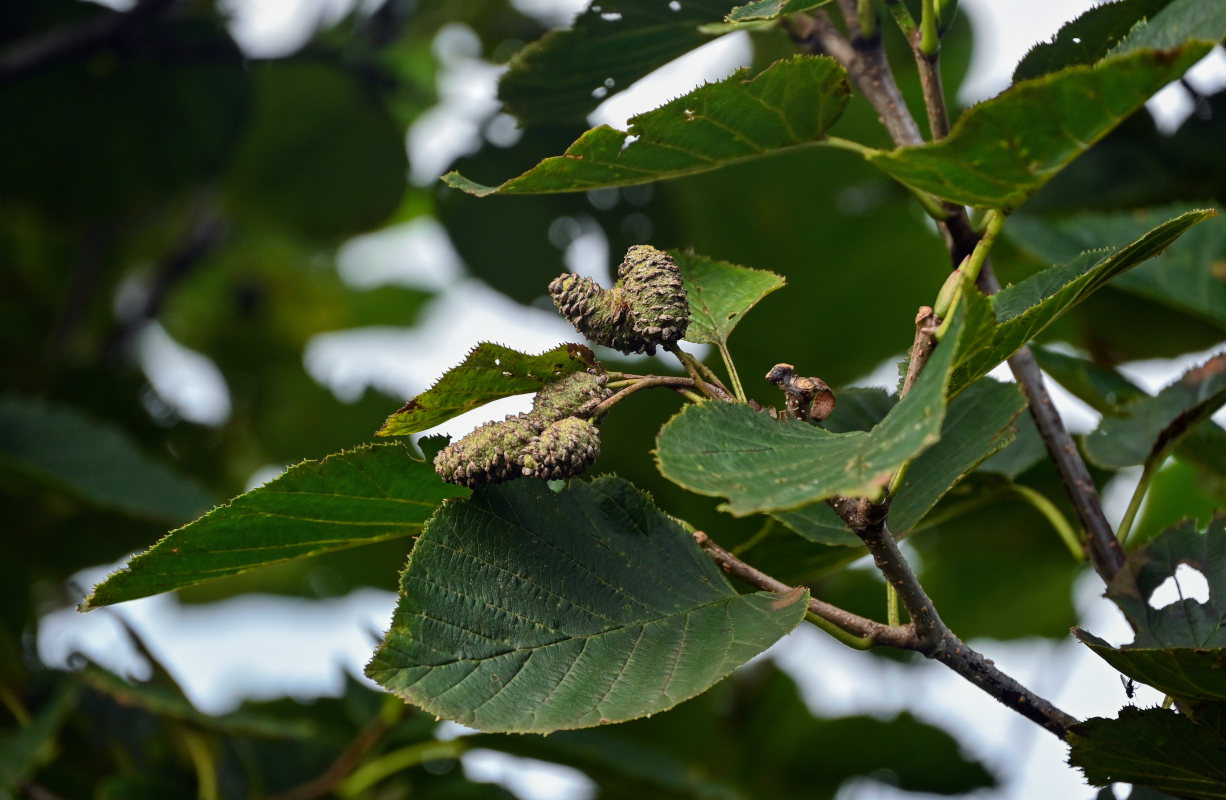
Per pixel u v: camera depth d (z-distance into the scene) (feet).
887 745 6.23
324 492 4.23
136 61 6.70
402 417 4.20
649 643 4.17
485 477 4.17
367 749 5.20
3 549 6.55
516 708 4.13
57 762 5.29
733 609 4.20
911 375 4.12
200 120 7.09
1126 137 4.79
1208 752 4.18
